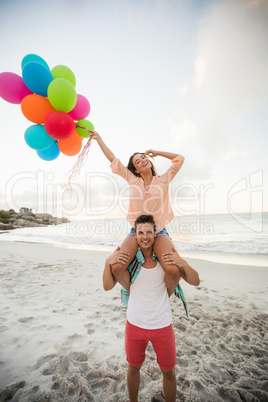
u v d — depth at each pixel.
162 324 1.55
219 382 2.19
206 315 3.65
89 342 2.77
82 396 1.94
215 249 10.36
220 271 6.42
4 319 3.36
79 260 8.13
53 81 2.34
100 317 3.46
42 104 2.42
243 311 3.80
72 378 2.16
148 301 1.58
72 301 4.11
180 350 2.68
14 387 2.02
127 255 1.53
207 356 2.58
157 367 2.35
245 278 5.73
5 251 10.45
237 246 10.77
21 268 6.82
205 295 4.58
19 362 2.37
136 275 1.60
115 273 1.50
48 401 1.87
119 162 2.34
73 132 2.66
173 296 4.53
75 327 3.13
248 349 2.74
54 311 3.66
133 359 1.60
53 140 2.72
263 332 3.14
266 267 6.83
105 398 1.93
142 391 2.03
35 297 4.31
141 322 1.56
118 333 3.00
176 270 1.44
